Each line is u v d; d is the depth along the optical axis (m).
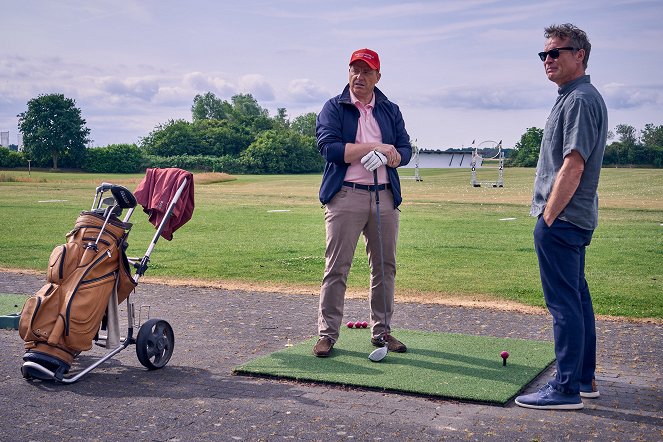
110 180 50.53
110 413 4.56
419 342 6.39
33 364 5.11
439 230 16.81
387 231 6.04
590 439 4.14
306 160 103.62
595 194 4.77
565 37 4.70
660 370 5.59
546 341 6.46
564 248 4.70
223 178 52.03
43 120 102.44
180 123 114.00
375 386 5.05
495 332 6.92
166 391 5.02
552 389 4.70
